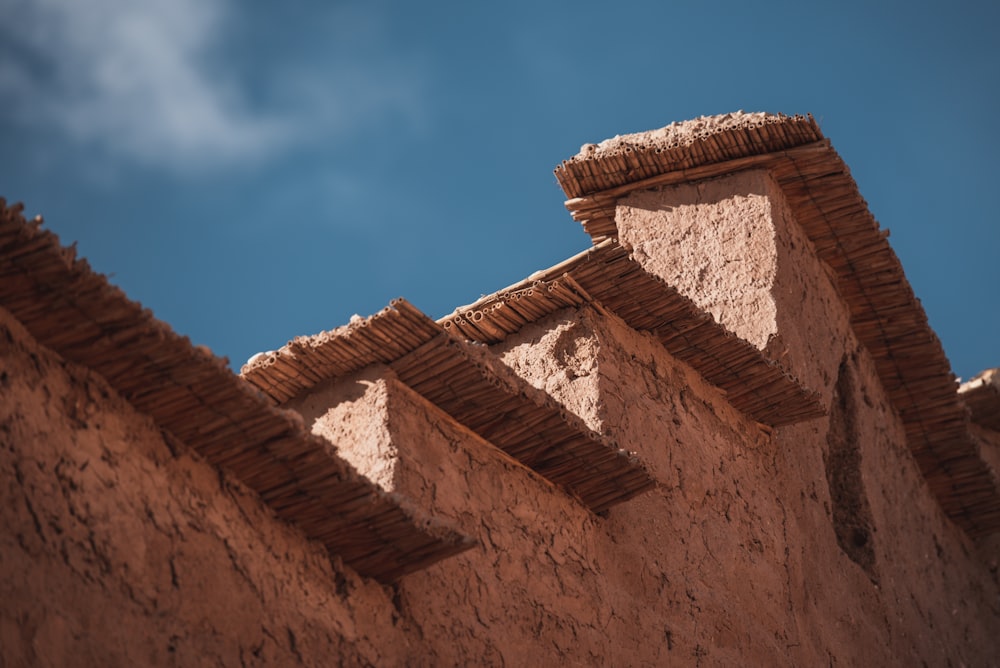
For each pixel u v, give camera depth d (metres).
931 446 24.55
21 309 11.16
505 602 14.51
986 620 25.00
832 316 22.00
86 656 10.85
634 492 15.72
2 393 10.95
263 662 12.18
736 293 20.20
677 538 17.06
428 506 14.13
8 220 10.54
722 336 17.88
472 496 14.67
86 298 11.10
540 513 15.35
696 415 18.20
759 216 20.53
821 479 20.72
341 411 14.61
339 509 12.72
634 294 17.17
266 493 12.73
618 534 16.28
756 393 18.83
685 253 20.72
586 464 15.37
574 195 21.69
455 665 13.75
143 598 11.46
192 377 11.76
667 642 16.23
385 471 13.98
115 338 11.43
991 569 25.83
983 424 28.58
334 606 12.97
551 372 16.95
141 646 11.29
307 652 12.54
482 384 14.41
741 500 18.41
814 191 21.11
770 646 17.78
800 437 20.42
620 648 15.57
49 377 11.38
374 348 14.49
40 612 10.65
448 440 14.73
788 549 19.00
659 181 21.22
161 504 11.88
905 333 22.94
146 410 12.03
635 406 17.14
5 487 10.74
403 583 13.63
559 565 15.29
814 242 21.88
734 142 20.77
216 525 12.25
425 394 14.66
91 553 11.20
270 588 12.48
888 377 23.70
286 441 12.22
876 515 22.00
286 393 15.02
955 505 25.33
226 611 12.05
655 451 17.17
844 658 19.45
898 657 21.14
